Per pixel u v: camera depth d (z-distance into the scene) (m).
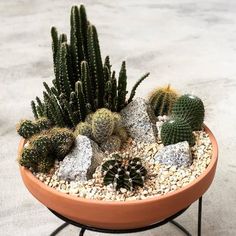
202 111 0.84
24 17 2.30
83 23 0.82
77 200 0.67
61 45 0.79
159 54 1.91
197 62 1.84
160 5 2.48
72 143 0.78
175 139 0.80
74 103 0.83
